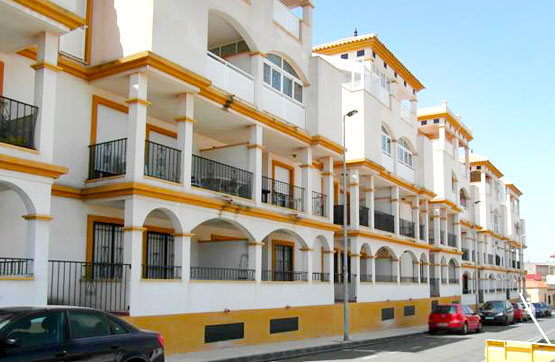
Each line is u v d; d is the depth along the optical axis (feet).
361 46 108.06
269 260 81.76
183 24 57.00
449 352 66.54
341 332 84.43
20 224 49.16
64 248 51.98
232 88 66.85
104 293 51.01
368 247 98.22
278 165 85.46
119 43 54.90
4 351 25.95
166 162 59.57
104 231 56.24
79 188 53.88
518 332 104.12
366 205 100.73
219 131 72.43
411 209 129.80
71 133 53.93
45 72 43.96
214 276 71.00
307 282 77.20
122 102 58.95
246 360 54.34
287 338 71.72
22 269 46.11
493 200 208.54
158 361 33.17
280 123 73.41
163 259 63.87
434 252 136.05
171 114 63.31
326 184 85.92
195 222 58.39
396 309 105.81
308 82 82.02
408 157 121.90
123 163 55.98
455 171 153.07
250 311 65.10
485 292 187.52
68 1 45.78
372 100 100.12
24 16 42.04
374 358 59.47
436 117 143.02
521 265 245.45
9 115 43.93
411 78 123.54
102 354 29.86
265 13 73.36
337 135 86.12
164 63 53.42
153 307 51.88
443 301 133.49
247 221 66.44
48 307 29.35
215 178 66.49
